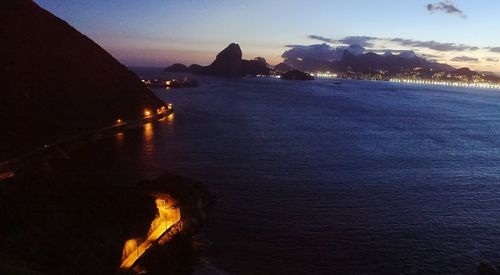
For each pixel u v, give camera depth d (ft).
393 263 137.69
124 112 406.21
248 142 332.80
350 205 188.65
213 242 147.74
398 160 283.38
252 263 134.82
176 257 130.52
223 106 605.31
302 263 135.85
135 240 124.06
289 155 288.30
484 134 417.49
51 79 354.95
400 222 170.40
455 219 175.73
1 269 76.59
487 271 130.41
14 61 335.06
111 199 137.18
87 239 111.96
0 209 110.42
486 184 229.86
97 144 311.06
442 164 275.39
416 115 579.48
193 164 257.55
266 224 164.66
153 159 268.41
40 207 117.50
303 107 637.30
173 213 148.15
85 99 371.97
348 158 284.61
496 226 169.58
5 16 375.45
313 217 172.86
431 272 132.87
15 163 230.27
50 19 438.81
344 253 143.13
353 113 579.89
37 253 98.84
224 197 194.90
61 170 238.48
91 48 470.39
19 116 284.41
